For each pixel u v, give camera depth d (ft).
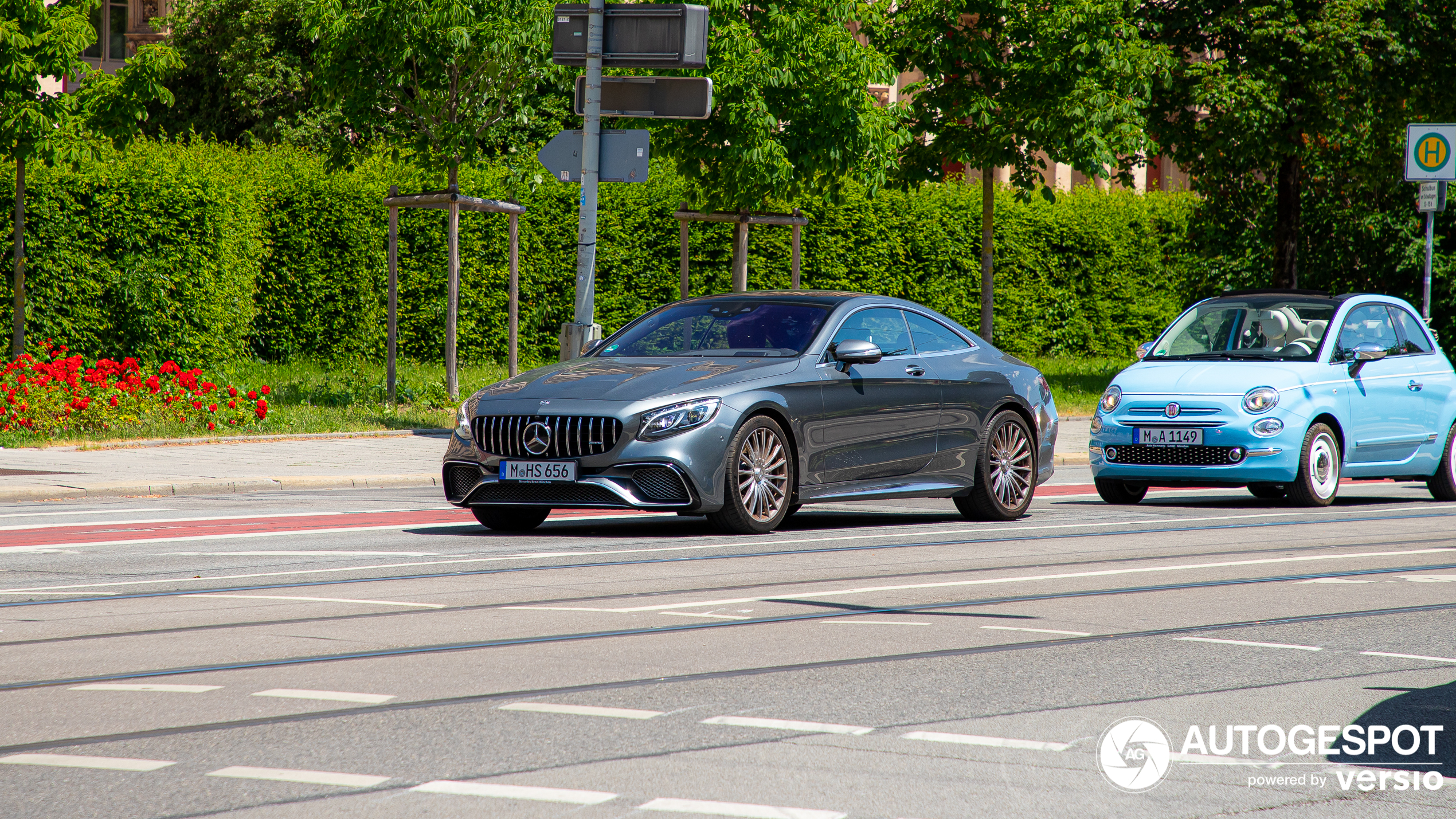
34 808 39.04
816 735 46.70
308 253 241.55
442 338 250.37
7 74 166.81
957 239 289.33
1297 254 261.24
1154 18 247.09
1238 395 118.93
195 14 323.16
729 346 102.32
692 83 132.98
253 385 212.43
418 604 69.15
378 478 131.64
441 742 45.42
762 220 191.21
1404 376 128.77
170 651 58.59
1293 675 56.34
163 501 116.78
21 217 178.09
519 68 175.11
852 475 100.89
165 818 38.17
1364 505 125.59
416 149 183.01
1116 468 122.01
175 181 213.46
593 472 91.45
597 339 134.72
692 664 56.75
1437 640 63.36
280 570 79.61
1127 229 314.96
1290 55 231.30
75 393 155.63
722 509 93.76
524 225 253.85
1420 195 175.11
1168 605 71.41
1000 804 39.91
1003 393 110.83
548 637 61.62
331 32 171.42
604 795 40.22
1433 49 240.53
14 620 64.90
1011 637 62.80
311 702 50.49
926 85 203.41
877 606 69.67
